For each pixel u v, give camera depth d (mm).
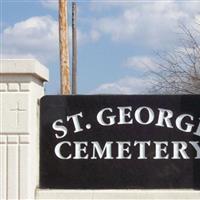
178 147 12031
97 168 12055
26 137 11609
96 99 12133
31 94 11727
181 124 12055
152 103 12109
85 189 12023
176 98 12094
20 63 11586
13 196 11570
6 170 11609
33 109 11883
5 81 11672
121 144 12078
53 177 12062
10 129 11617
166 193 11805
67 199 11883
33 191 11828
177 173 12000
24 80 11664
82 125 12117
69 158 12078
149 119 12094
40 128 12141
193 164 12000
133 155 12055
